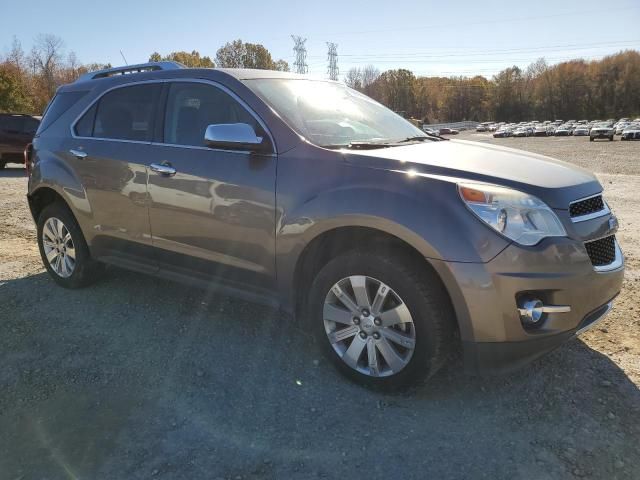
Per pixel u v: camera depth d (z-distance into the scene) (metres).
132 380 3.13
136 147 3.81
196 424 2.71
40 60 73.06
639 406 2.79
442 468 2.38
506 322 2.55
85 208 4.17
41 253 4.74
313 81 3.95
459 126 104.19
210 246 3.45
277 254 3.13
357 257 2.86
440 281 2.71
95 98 4.24
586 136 64.50
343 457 2.46
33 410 2.85
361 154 2.95
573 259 2.60
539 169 2.92
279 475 2.34
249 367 3.27
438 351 2.72
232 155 3.30
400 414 2.79
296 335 3.69
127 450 2.51
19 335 3.72
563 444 2.52
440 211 2.60
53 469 2.39
